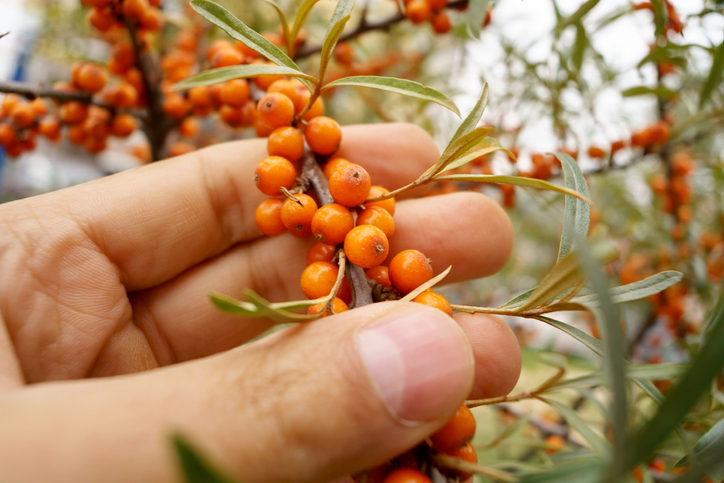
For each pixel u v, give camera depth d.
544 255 0.35
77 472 0.08
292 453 0.09
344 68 0.22
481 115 0.10
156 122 0.19
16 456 0.08
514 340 0.13
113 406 0.09
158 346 0.16
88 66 0.16
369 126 0.17
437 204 0.16
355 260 0.10
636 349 0.24
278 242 0.17
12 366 0.10
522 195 0.26
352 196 0.10
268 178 0.11
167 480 0.08
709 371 0.07
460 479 0.10
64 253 0.13
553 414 0.23
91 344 0.14
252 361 0.09
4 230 0.13
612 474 0.07
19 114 0.17
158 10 0.18
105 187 0.14
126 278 0.15
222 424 0.09
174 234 0.15
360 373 0.09
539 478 0.09
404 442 0.09
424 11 0.17
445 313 0.10
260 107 0.12
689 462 0.09
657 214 0.23
